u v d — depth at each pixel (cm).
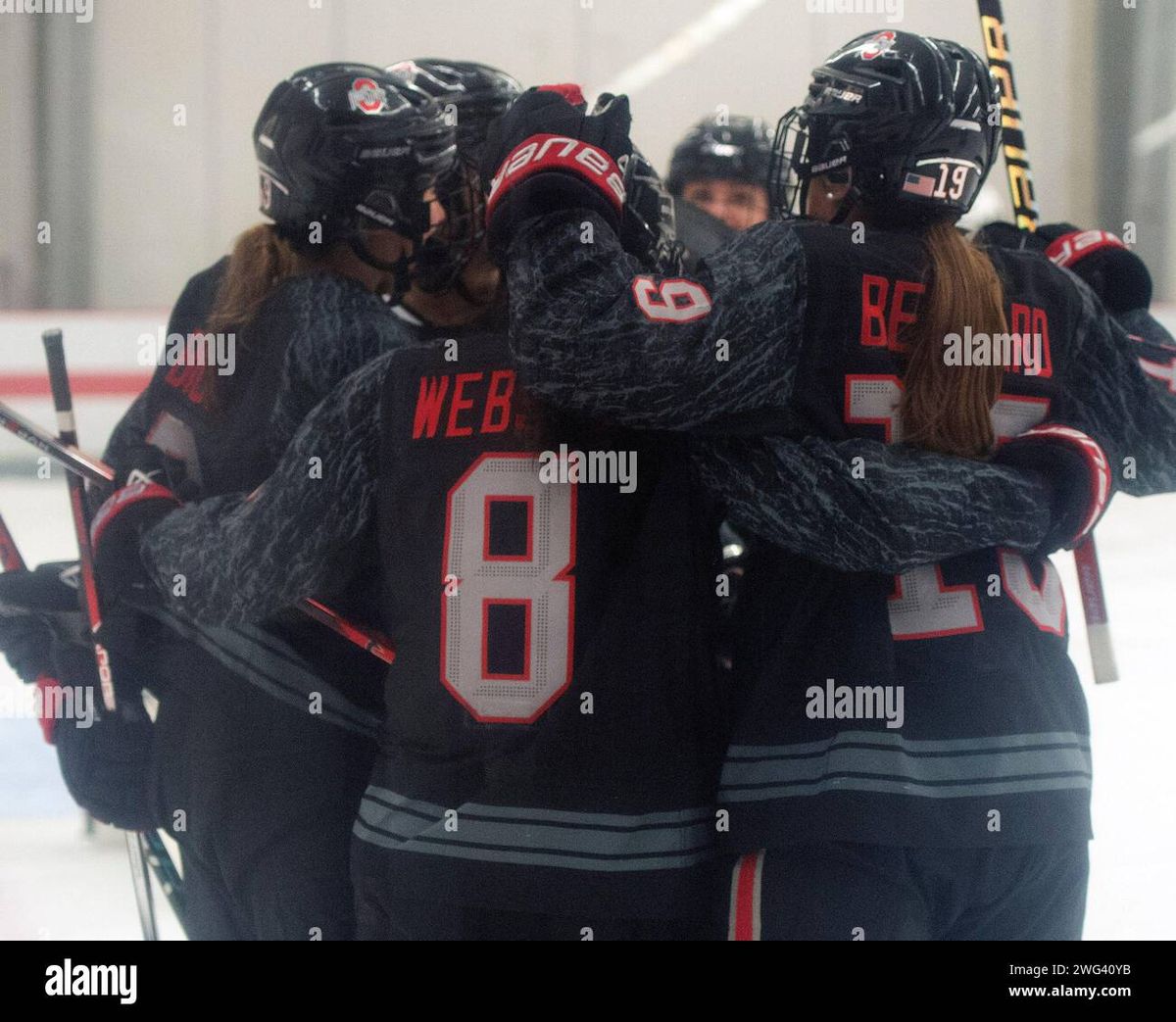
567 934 156
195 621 180
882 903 153
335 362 192
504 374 162
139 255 1068
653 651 157
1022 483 160
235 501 182
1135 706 439
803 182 180
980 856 157
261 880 187
